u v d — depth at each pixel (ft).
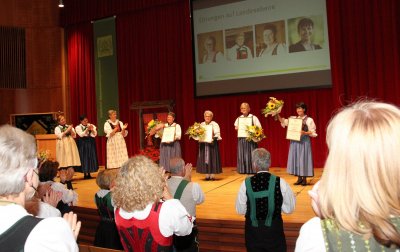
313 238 2.36
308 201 14.33
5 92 32.86
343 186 2.37
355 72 22.31
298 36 23.88
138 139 29.94
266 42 24.89
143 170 5.29
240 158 21.01
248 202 8.26
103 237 8.39
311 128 17.87
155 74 29.04
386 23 21.40
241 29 25.72
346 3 22.52
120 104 30.66
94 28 31.91
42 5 33.96
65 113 33.86
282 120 18.97
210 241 12.35
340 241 2.26
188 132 20.86
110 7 30.71
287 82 24.23
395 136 2.35
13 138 3.18
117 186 5.33
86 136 25.05
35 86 33.83
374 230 2.21
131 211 5.25
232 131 26.23
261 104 25.16
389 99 21.42
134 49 29.96
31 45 33.83
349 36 22.44
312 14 23.47
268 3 24.81
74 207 15.31
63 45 34.06
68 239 2.92
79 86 32.94
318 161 23.59
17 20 33.55
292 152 18.24
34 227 2.82
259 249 8.05
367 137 2.37
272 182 8.12
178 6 28.09
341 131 2.48
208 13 26.84
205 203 14.96
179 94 28.09
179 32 28.12
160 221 5.20
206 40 26.94
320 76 23.27
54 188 10.37
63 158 23.72
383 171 2.30
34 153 3.32
